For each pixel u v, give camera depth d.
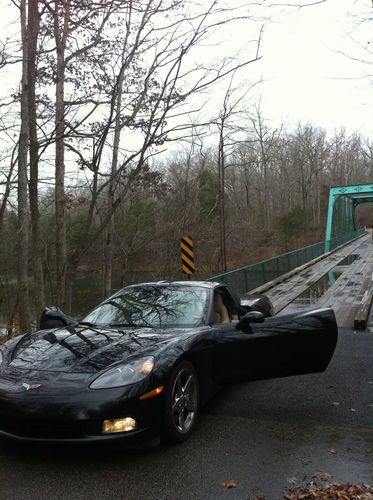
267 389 5.29
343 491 2.88
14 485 3.11
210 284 5.38
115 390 3.34
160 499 2.91
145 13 7.15
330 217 51.38
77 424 3.26
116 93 7.59
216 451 3.60
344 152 84.69
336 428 4.05
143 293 5.23
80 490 3.03
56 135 8.64
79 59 8.38
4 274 18.83
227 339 4.38
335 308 11.01
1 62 7.95
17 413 3.32
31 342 4.23
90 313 5.16
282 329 4.59
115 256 25.31
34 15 7.48
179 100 7.68
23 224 10.51
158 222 25.11
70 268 8.64
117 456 3.52
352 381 5.51
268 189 55.91
